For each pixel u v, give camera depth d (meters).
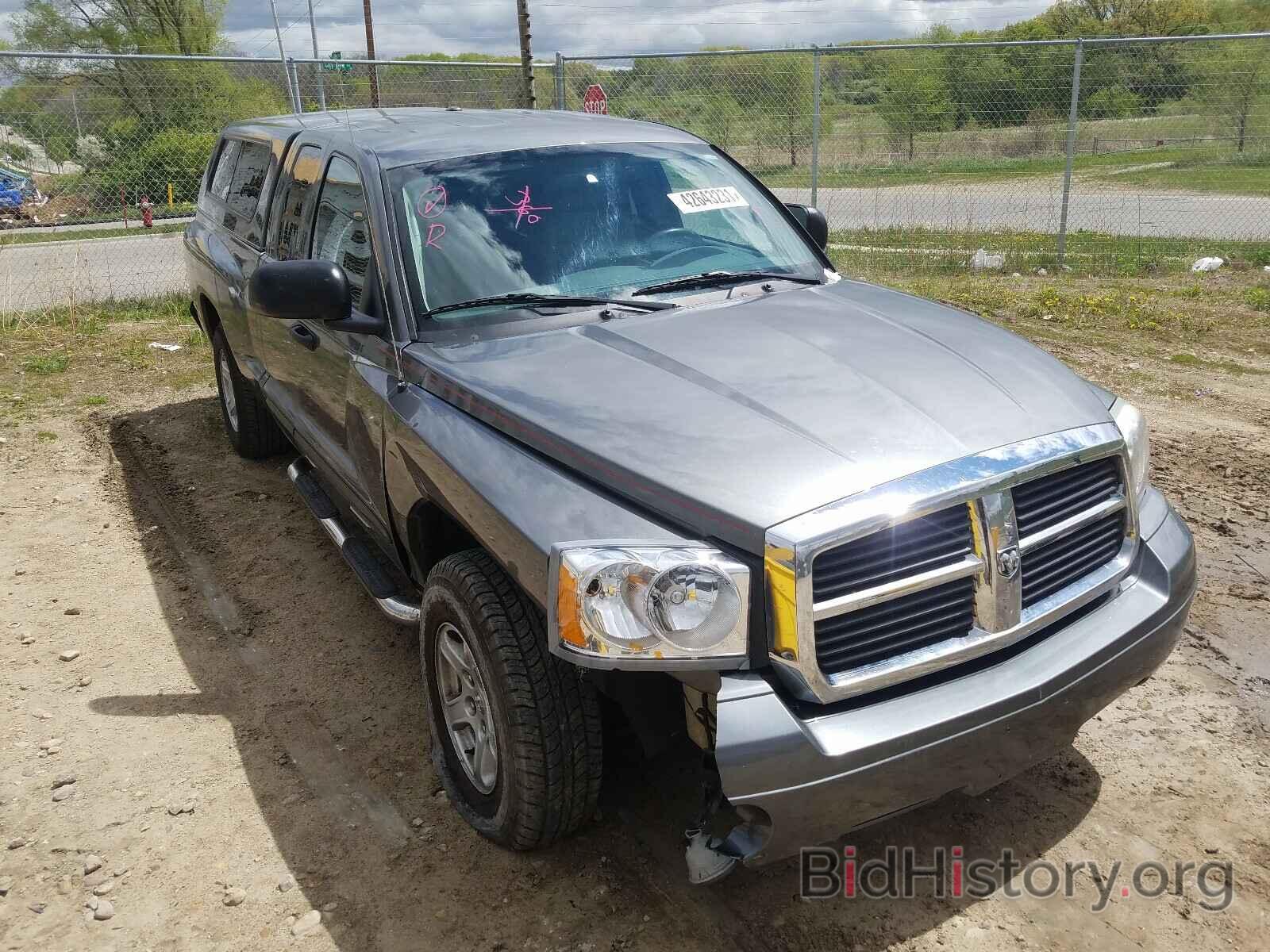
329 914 2.75
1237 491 5.27
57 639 4.23
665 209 3.79
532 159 3.77
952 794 3.12
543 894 2.78
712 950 2.59
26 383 7.89
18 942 2.67
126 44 36.25
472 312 3.28
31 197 14.05
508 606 2.62
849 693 2.28
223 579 4.74
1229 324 8.91
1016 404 2.71
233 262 5.12
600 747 2.67
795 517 2.25
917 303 3.58
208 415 7.09
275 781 3.31
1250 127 15.85
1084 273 11.87
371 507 3.61
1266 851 2.85
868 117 17.27
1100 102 15.62
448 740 3.09
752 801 2.21
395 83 14.85
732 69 14.71
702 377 2.80
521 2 14.30
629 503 2.45
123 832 3.08
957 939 2.59
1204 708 3.51
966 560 2.41
